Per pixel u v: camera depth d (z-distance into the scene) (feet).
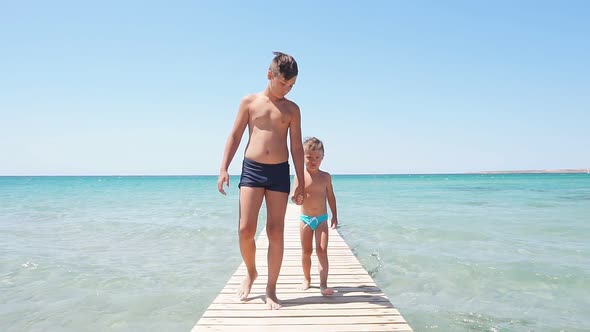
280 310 10.44
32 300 16.44
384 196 84.53
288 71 10.17
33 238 31.12
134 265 22.30
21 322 14.24
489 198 72.84
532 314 14.30
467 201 65.98
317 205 12.45
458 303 15.55
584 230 32.04
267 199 10.70
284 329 9.15
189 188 147.74
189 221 40.34
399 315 10.11
